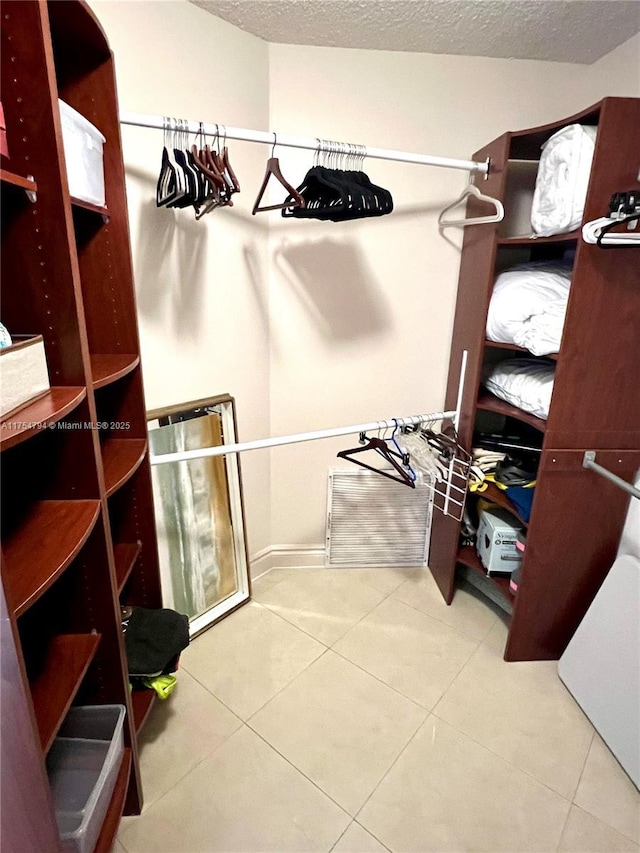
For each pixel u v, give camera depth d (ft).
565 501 5.53
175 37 4.89
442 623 6.81
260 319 6.54
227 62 5.37
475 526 7.34
